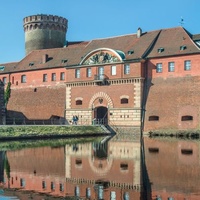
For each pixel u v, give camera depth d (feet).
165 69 203.82
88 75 228.02
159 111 200.95
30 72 265.34
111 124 214.07
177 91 197.98
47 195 50.78
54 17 299.99
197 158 89.10
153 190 53.06
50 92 252.01
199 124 187.42
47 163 81.97
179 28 221.05
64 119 239.30
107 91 218.38
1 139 150.41
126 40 235.81
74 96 233.96
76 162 83.66
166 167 74.49
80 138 171.32
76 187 55.98
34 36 299.79
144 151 108.06
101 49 221.05
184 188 54.13
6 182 60.03
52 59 261.44
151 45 216.95
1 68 287.89
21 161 84.84
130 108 207.92
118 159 88.79
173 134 189.06
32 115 258.57
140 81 206.18
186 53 196.54
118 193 51.62
